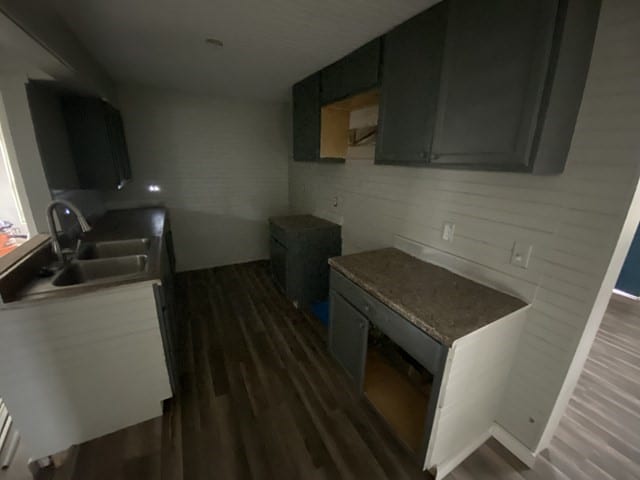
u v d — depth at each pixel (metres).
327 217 3.26
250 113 3.79
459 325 1.19
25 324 1.27
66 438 1.48
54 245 1.63
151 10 1.51
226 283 3.56
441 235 1.81
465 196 1.62
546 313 1.33
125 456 1.48
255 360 2.22
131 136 3.23
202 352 2.30
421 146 1.52
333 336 2.06
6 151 1.76
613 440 1.61
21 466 1.42
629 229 1.10
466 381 1.27
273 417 1.73
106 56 2.16
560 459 1.50
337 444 1.57
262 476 1.40
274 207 4.27
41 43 1.34
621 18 0.98
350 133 2.64
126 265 1.89
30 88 1.77
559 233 1.24
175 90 3.30
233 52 2.10
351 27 1.68
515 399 1.52
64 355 1.37
